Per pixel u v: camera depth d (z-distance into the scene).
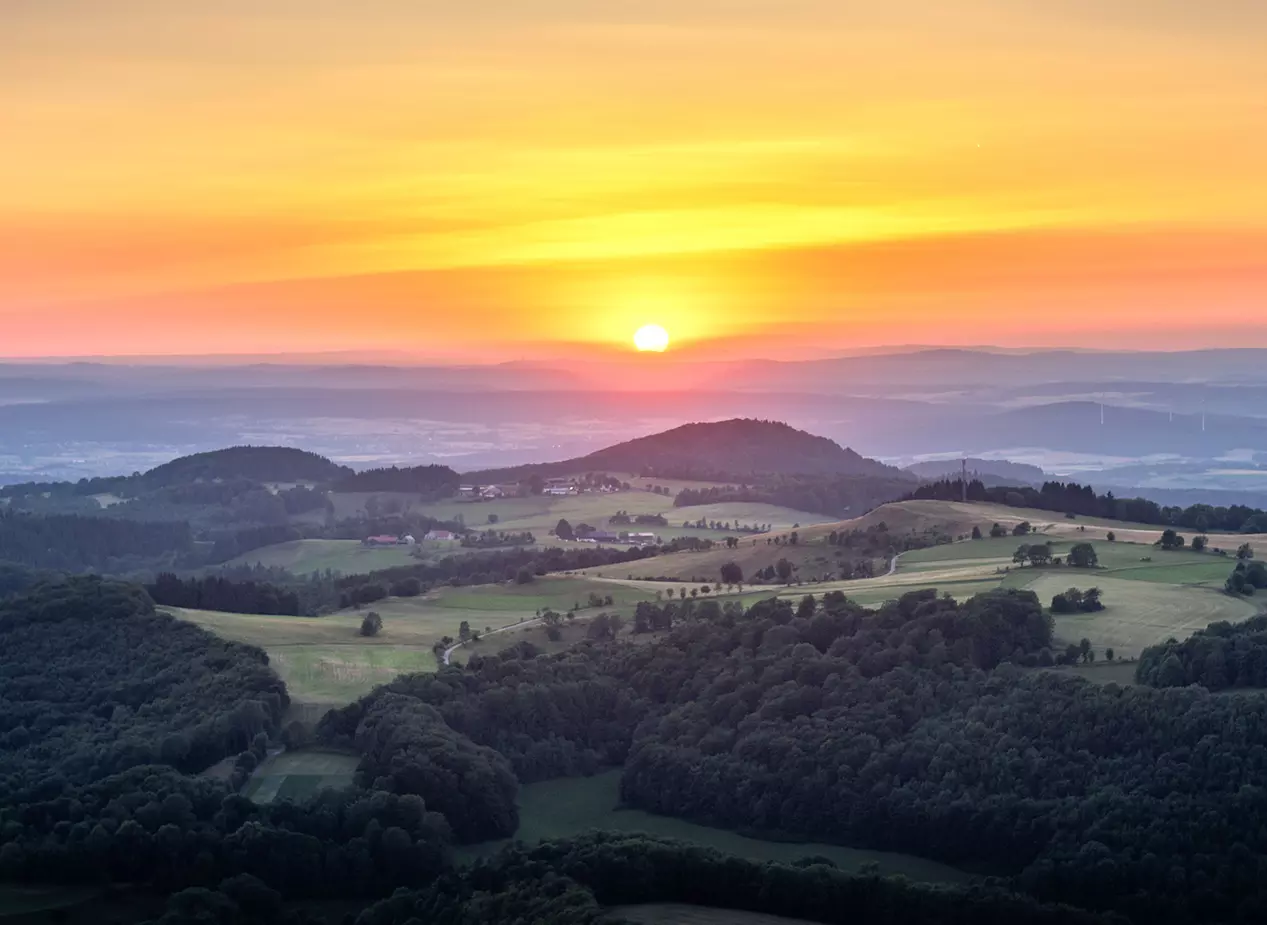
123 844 111.69
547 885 104.62
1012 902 103.25
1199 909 102.81
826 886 103.75
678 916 101.50
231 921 106.81
